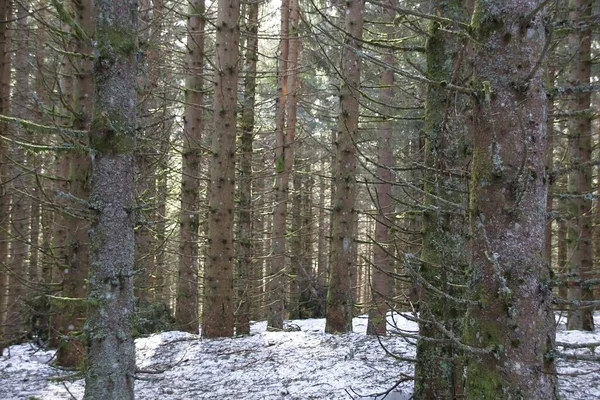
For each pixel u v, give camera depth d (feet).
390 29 32.99
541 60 7.33
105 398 12.09
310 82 56.80
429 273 12.49
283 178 39.75
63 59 28.50
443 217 12.39
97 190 12.48
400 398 17.17
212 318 31.30
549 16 8.14
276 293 39.32
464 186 12.37
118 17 12.57
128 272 12.62
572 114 9.21
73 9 22.04
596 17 8.05
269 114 59.41
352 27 28.91
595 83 8.17
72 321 22.76
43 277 36.06
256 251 56.44
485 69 8.09
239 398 19.04
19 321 32.12
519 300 7.55
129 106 12.76
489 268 7.88
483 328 7.84
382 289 34.68
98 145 12.45
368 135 47.91
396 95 40.01
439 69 12.73
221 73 31.32
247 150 41.47
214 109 31.63
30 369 23.89
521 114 7.77
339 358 23.91
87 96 22.12
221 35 31.37
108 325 12.29
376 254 34.91
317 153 63.62
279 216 39.60
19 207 36.01
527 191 7.71
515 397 7.36
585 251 31.89
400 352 24.08
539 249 7.75
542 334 7.52
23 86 39.04
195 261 37.14
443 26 12.41
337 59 33.32
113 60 12.49
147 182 24.18
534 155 7.76
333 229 31.09
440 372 12.27
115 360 12.29
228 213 31.53
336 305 30.58
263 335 30.94
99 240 12.41
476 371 7.90
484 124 8.10
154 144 24.97
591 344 7.45
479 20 8.26
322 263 74.08
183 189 36.32
